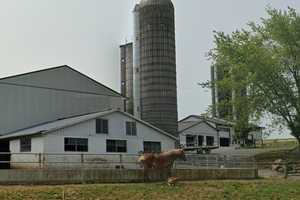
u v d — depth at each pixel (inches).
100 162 1608.0
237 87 2006.6
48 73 2293.3
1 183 1107.9
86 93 2415.1
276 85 1979.6
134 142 2052.2
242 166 1819.6
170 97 2294.5
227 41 2055.9
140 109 2332.7
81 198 1013.2
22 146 1871.3
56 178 1157.1
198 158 1824.6
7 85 2155.5
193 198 1080.8
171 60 2320.4
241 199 1103.6
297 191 1200.2
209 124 3011.8
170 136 2186.3
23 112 2182.6
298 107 1979.6
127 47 3021.7
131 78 2970.0
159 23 2308.1
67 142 1830.7
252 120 2003.0
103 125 1963.6
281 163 1701.5
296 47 1988.2
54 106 2288.4
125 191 1087.6
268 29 2033.7
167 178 1259.8
